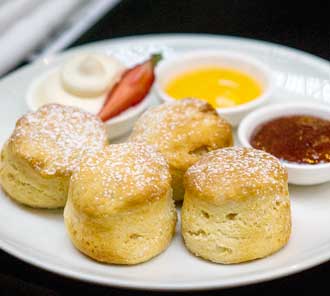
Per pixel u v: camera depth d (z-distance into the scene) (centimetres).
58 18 64
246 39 58
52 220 41
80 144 41
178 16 63
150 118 44
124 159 38
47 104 45
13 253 38
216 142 42
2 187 43
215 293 38
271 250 38
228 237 37
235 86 53
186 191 39
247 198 37
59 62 55
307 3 65
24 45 60
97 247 37
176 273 37
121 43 57
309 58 55
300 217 42
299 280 38
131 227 37
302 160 44
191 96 52
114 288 38
